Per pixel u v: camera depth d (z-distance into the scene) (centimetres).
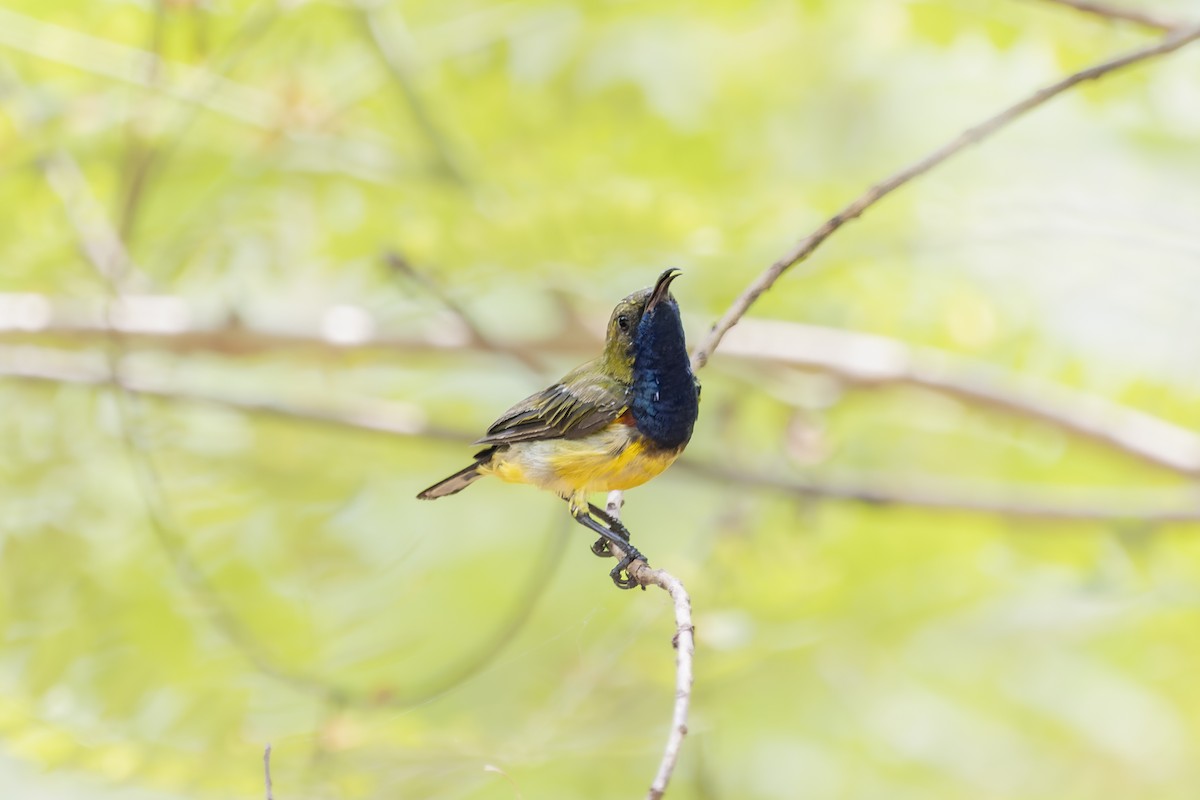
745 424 1538
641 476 940
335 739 995
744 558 1327
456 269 1317
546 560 1298
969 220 1398
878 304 1466
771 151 1515
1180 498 1405
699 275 1407
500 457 974
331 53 1334
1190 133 1532
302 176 1322
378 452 1464
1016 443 1581
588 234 1269
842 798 1411
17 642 1132
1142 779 1447
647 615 1220
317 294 1471
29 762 1028
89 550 1227
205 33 1242
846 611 1357
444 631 1422
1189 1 1312
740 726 1422
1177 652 1441
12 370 1318
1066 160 1605
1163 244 1347
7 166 1288
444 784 1005
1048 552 1359
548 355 1463
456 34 1408
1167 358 1498
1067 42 1302
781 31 1523
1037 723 1472
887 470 1619
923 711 1471
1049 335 1489
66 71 1281
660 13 1444
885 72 1619
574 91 1394
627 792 1279
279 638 1186
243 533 1276
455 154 1332
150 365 1479
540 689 1127
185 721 1080
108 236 1345
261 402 1331
